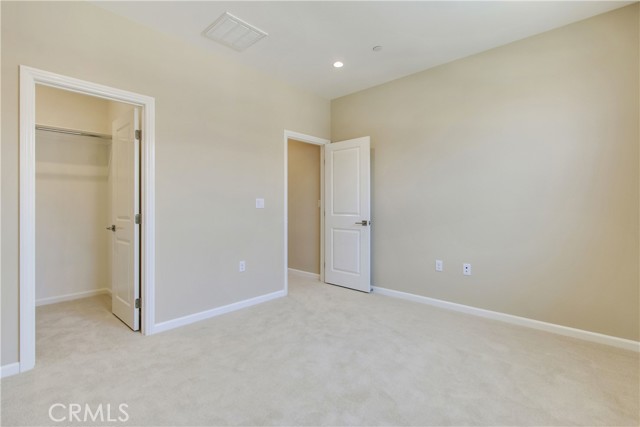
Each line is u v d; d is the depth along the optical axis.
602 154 2.37
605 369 1.98
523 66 2.70
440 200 3.22
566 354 2.18
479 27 2.53
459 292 3.10
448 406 1.62
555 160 2.56
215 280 2.97
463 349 2.25
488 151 2.90
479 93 2.95
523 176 2.71
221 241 3.02
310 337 2.46
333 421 1.51
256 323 2.77
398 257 3.56
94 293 3.71
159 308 2.58
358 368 1.99
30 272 1.96
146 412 1.56
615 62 2.31
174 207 2.67
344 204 3.97
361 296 3.61
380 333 2.54
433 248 3.28
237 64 3.13
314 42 2.76
